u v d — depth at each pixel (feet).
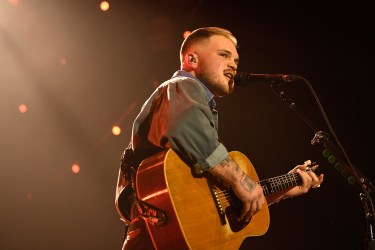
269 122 26.05
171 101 11.27
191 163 11.52
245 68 26.78
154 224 11.07
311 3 26.14
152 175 11.21
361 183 14.02
